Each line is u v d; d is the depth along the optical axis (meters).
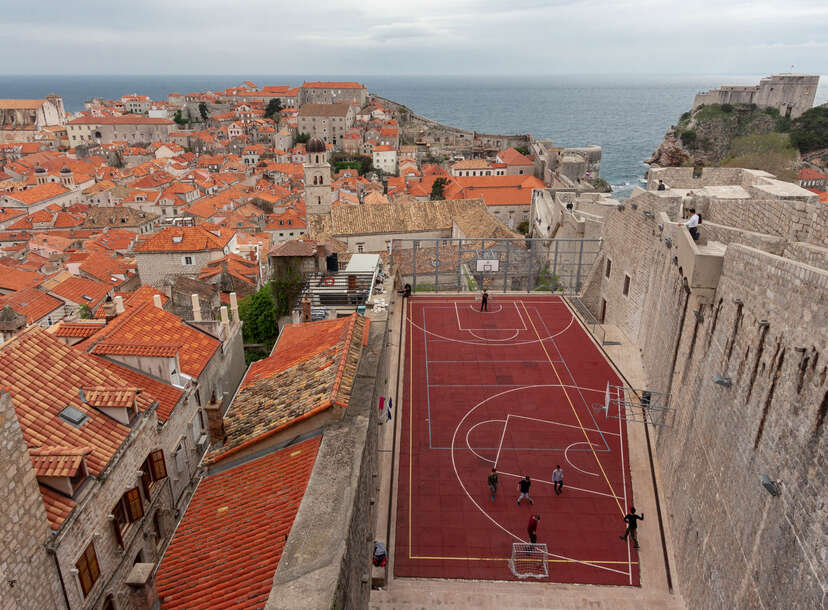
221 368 33.59
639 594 21.81
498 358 38.81
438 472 27.86
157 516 23.47
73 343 29.44
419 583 22.02
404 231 78.38
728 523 18.33
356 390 21.52
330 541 13.95
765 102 170.75
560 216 67.50
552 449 29.48
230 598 13.95
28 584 14.04
